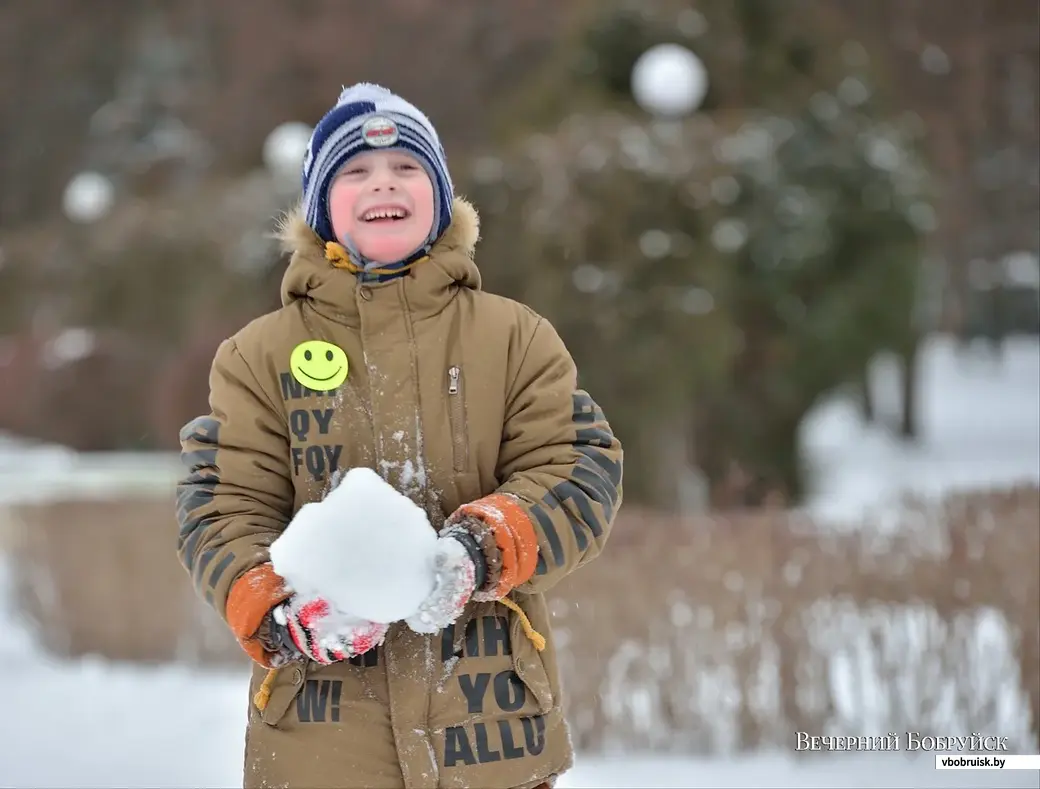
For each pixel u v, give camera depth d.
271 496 7.37
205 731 18.81
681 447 35.25
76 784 15.84
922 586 17.31
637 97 37.38
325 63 78.56
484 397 7.33
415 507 6.27
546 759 7.07
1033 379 108.44
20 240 55.84
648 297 33.59
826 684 17.39
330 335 7.46
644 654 17.67
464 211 8.04
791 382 38.97
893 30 76.75
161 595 24.62
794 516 19.20
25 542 25.89
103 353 68.81
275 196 42.75
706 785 15.80
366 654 7.00
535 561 6.77
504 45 77.00
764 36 41.41
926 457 71.75
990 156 86.12
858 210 39.59
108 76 104.62
